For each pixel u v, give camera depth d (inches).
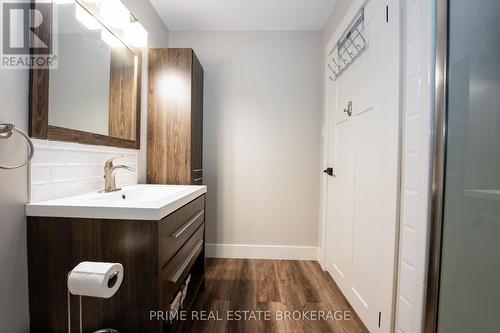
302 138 99.9
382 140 50.9
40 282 38.9
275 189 100.7
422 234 37.3
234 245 101.0
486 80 28.1
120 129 65.5
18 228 37.7
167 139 80.0
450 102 33.4
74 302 39.1
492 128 27.5
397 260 45.7
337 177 81.3
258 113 100.0
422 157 37.3
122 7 61.7
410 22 41.3
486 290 28.7
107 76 59.9
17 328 37.5
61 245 38.6
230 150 100.3
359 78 64.7
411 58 41.1
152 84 80.1
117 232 38.2
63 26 46.0
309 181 100.0
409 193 41.3
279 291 75.7
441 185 34.7
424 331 37.5
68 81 47.5
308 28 98.1
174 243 45.3
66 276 38.7
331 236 86.1
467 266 31.1
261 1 82.2
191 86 79.7
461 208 31.9
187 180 79.7
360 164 63.5
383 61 50.7
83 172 51.8
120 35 64.2
